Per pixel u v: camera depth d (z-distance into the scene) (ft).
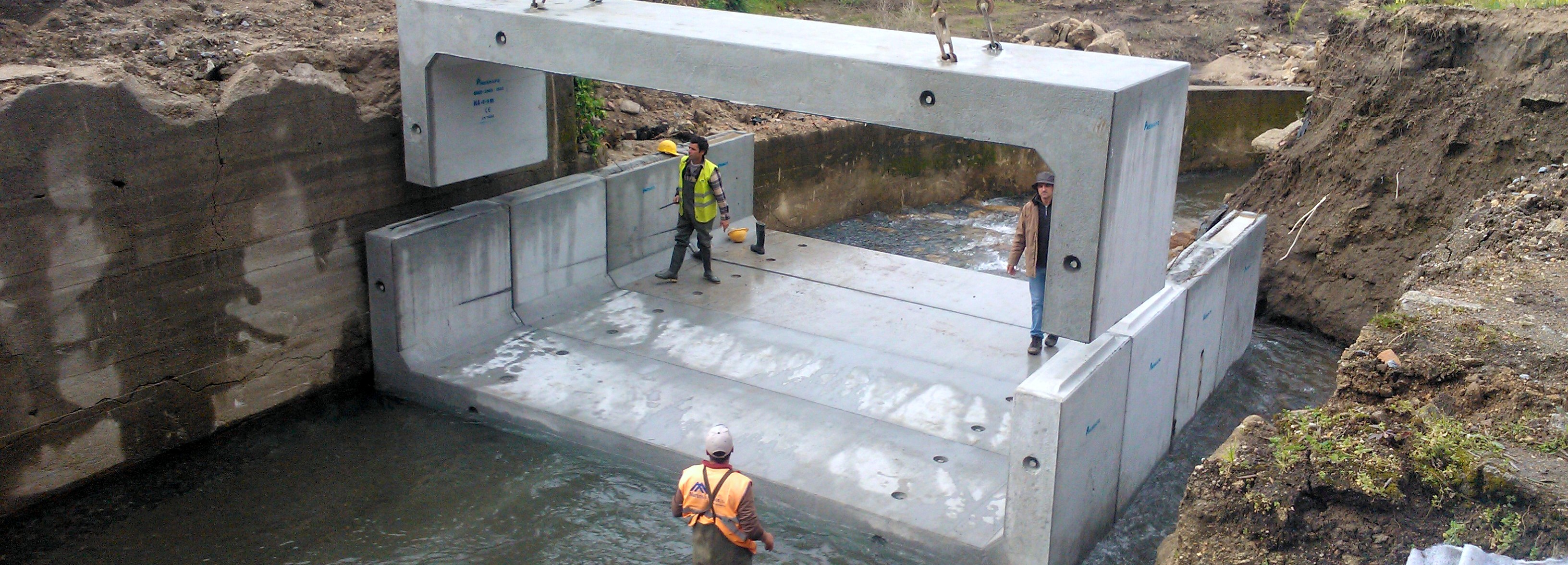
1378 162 37.63
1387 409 19.95
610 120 44.04
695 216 36.55
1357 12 44.50
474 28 27.73
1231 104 59.93
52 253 24.61
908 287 37.45
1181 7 75.77
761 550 23.61
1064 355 23.04
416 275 30.71
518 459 27.61
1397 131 37.65
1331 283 37.06
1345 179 38.58
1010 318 34.83
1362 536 17.47
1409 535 17.33
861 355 31.91
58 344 25.14
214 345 28.40
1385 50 39.37
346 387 32.01
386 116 31.12
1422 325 23.03
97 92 24.68
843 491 24.61
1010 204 55.57
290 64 29.27
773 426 27.61
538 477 26.73
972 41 24.70
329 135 29.78
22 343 24.47
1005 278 38.47
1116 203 20.62
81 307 25.41
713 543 19.80
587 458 27.63
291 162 29.04
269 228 28.94
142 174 25.86
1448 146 35.83
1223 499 18.22
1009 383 30.17
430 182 30.40
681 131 44.27
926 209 53.93
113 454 26.78
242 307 28.81
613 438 27.27
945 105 21.54
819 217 49.88
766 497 25.13
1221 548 17.93
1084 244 20.66
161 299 26.99
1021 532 21.99
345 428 29.50
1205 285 28.91
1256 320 38.55
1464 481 17.54
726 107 48.52
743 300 36.14
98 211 25.23
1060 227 20.88
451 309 32.09
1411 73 38.17
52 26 28.84
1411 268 35.22
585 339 33.04
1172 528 25.38
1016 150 56.59
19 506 25.13
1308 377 33.45
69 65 25.72
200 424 28.53
